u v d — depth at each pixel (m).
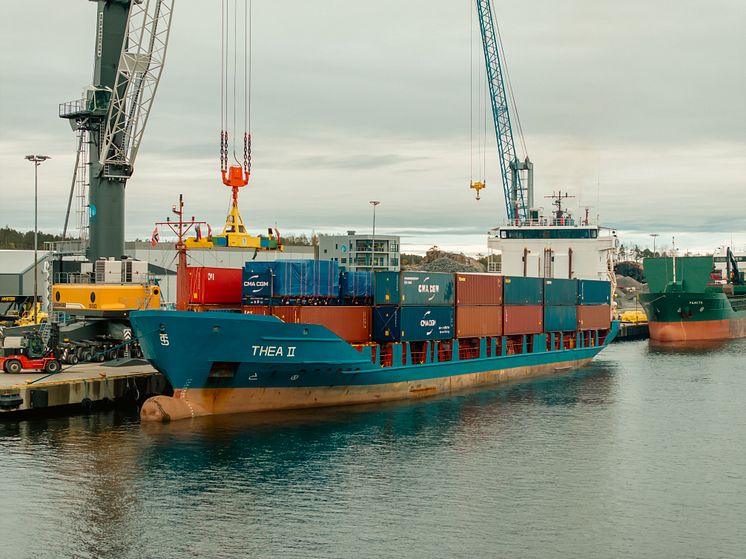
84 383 44.69
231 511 30.77
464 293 55.09
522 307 61.44
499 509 31.41
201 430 41.41
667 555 27.45
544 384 60.19
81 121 60.88
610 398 54.22
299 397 46.53
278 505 31.44
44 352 48.19
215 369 42.56
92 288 53.47
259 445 39.22
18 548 27.62
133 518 30.00
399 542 28.22
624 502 32.41
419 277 50.50
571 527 29.73
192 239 45.47
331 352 45.28
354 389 48.47
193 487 33.16
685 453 39.62
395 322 49.09
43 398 42.50
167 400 42.72
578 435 43.03
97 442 39.06
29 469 35.06
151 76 61.47
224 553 27.30
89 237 62.16
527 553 27.52
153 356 42.03
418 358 52.69
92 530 28.98
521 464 37.31
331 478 34.66
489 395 54.56
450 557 27.14
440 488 33.72
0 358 47.78
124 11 60.44
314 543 28.06
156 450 37.91
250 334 41.75
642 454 39.34
